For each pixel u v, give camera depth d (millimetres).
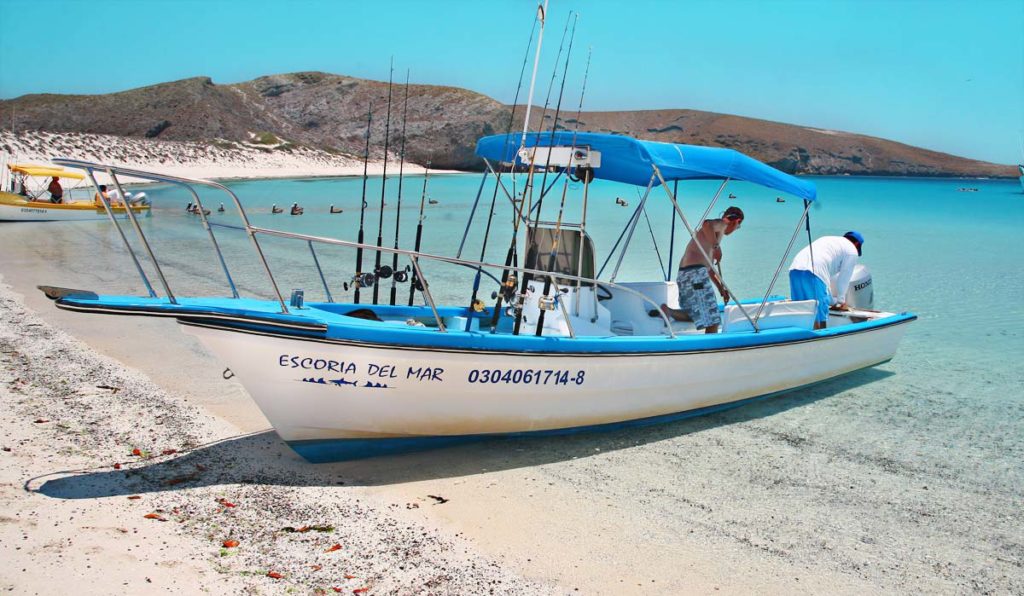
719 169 5801
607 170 6910
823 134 144375
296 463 4953
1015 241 21953
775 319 7305
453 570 3730
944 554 4227
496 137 6242
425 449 5320
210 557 3641
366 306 6281
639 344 5605
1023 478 5340
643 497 4777
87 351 7320
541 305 5277
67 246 16031
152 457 4859
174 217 23750
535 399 5297
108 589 3250
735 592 3715
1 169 33906
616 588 3680
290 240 18312
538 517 4398
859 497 4941
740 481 5129
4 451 4703
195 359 7254
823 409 6867
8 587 3174
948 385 7688
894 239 22719
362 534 4039
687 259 6609
